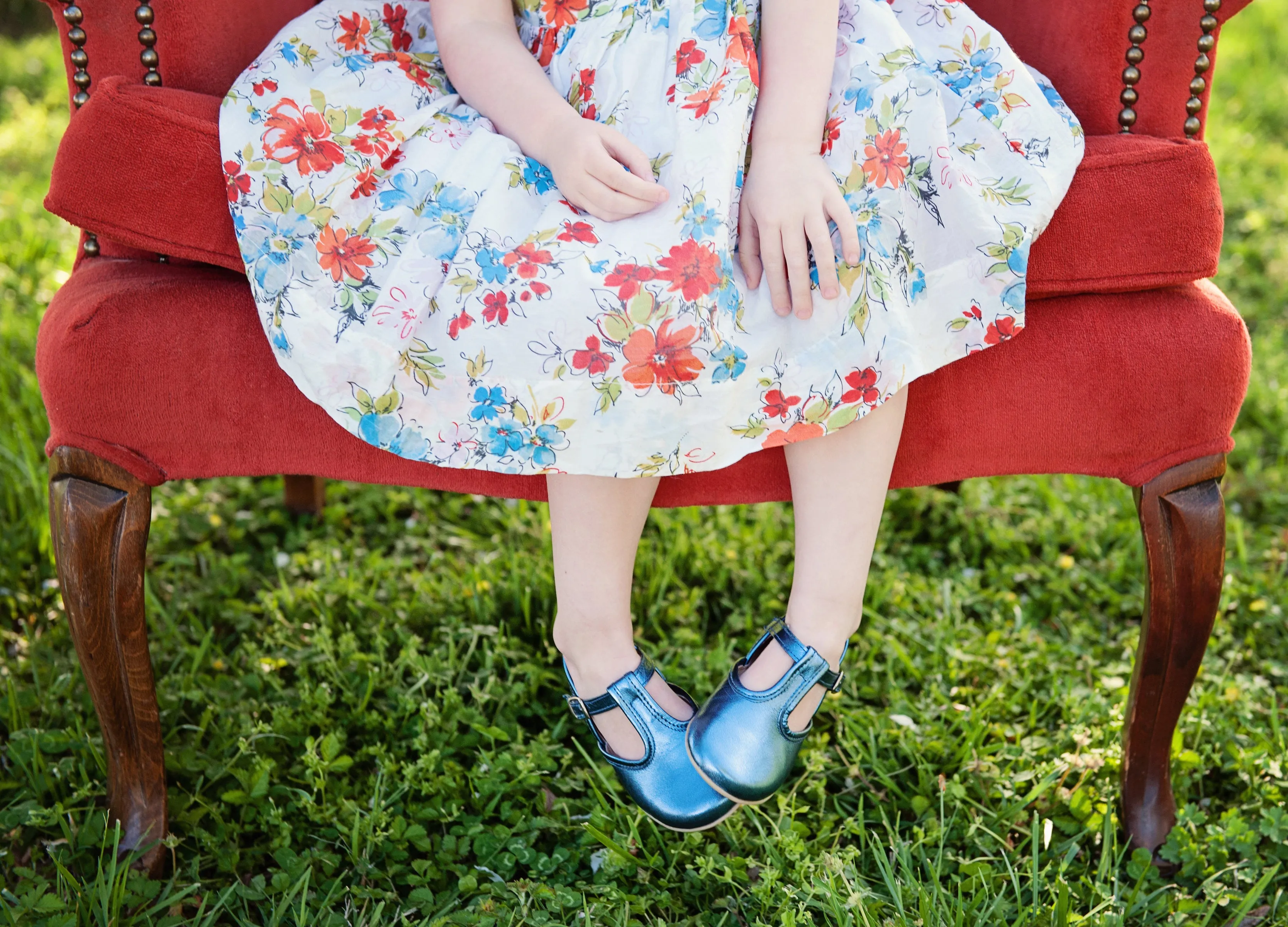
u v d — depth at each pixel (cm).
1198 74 111
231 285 102
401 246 96
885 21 102
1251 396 203
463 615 149
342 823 115
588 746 130
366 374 93
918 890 105
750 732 97
